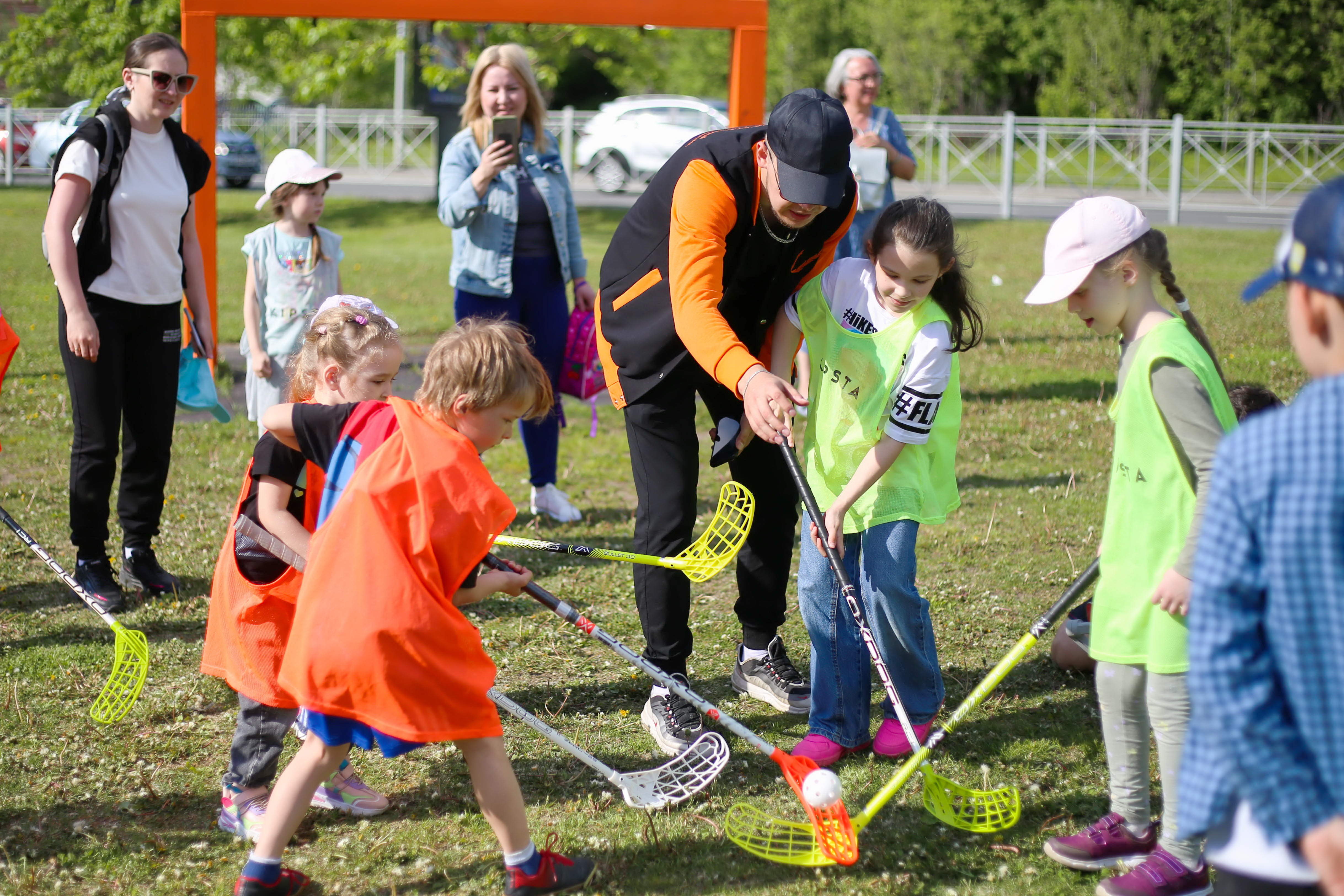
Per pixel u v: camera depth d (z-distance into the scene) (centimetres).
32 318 1045
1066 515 576
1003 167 1944
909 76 3250
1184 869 280
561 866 288
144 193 448
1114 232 277
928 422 322
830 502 347
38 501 585
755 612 394
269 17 724
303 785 274
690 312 327
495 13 732
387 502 268
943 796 306
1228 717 175
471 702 271
